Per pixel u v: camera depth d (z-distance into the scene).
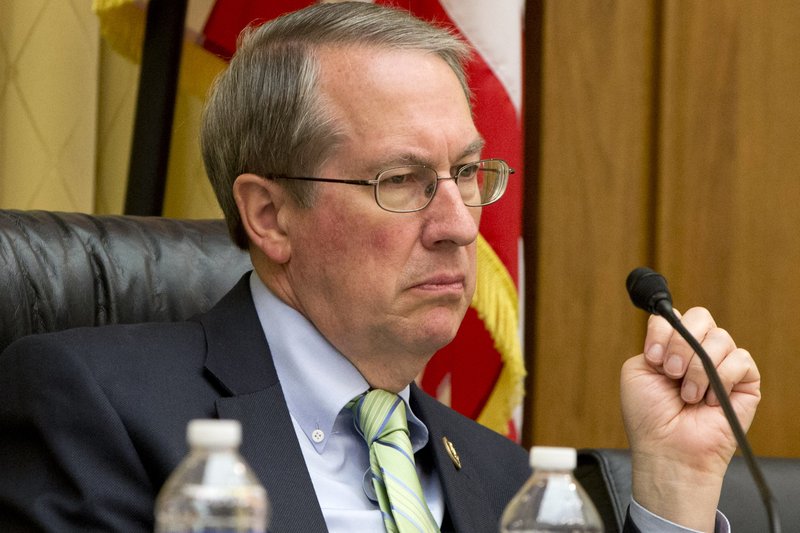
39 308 5.29
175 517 2.86
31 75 9.91
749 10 10.55
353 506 4.89
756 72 10.56
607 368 10.42
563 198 10.41
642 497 5.01
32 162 9.89
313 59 5.04
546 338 10.37
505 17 8.20
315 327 5.12
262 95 5.12
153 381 4.73
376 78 4.95
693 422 5.00
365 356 5.05
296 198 5.03
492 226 8.02
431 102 4.96
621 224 10.47
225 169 5.31
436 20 8.05
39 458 4.47
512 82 8.20
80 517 4.31
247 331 5.07
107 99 10.20
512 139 8.16
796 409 10.52
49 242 5.46
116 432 4.47
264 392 4.86
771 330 10.55
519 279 8.23
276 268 5.20
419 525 4.75
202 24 8.32
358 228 4.91
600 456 5.79
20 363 4.64
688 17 10.52
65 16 9.97
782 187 10.58
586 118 10.44
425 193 4.92
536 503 3.38
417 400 5.52
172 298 5.72
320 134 4.95
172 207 9.68
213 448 2.86
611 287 10.45
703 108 10.55
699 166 10.55
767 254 10.56
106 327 4.95
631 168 10.49
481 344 8.25
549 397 10.36
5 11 9.89
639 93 10.51
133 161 7.89
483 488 5.55
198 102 9.69
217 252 5.97
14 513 4.40
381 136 4.89
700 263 10.53
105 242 5.66
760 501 5.64
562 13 10.41
